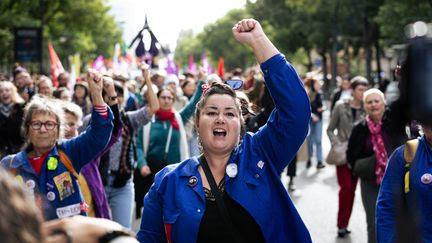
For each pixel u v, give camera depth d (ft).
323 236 27.40
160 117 26.03
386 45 110.01
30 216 3.71
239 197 10.34
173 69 60.13
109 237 4.63
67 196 14.14
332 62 169.68
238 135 10.87
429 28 6.57
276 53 10.57
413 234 11.19
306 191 38.42
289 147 10.64
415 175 12.53
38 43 81.82
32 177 14.02
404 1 102.42
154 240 11.00
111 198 21.97
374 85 155.84
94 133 14.17
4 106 26.25
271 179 10.61
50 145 14.16
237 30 10.73
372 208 21.93
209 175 10.63
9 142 24.12
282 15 191.01
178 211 10.43
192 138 32.30
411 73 6.55
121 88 24.68
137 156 25.62
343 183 27.20
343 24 168.35
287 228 10.55
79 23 146.41
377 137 21.57
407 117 6.80
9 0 121.90
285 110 10.49
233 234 10.27
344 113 28.55
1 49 135.64
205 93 11.05
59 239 4.45
